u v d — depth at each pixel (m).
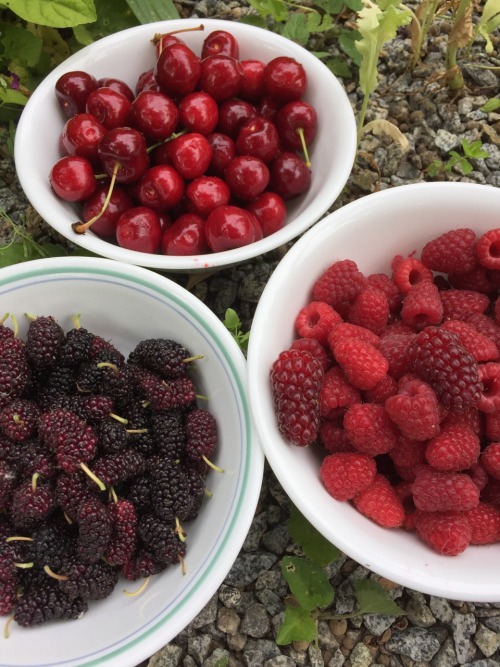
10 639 0.23
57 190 0.30
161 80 0.31
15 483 0.25
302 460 0.25
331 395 0.25
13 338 0.27
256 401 0.24
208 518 0.25
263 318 0.25
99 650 0.23
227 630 0.30
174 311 0.27
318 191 0.31
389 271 0.31
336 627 0.30
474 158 0.39
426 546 0.24
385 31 0.31
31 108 0.31
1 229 0.37
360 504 0.25
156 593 0.24
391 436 0.24
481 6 0.43
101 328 0.30
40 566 0.24
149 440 0.27
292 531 0.30
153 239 0.30
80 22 0.32
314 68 0.33
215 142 0.31
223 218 0.29
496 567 0.23
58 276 0.27
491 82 0.41
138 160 0.29
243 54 0.34
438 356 0.24
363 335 0.26
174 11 0.37
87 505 0.24
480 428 0.25
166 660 0.30
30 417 0.26
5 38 0.36
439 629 0.30
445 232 0.29
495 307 0.28
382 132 0.39
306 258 0.27
